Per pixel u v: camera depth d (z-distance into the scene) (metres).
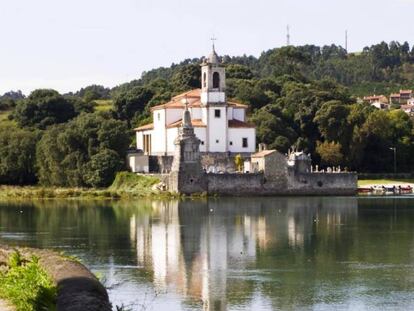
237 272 80.31
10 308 43.22
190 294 68.81
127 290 70.12
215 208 161.00
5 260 55.97
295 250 96.38
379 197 199.00
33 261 50.53
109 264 84.62
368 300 67.25
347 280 76.19
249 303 65.88
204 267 83.12
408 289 71.94
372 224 127.31
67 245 100.50
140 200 186.62
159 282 74.19
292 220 134.12
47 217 141.25
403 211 152.88
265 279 76.44
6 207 166.38
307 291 70.81
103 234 112.94
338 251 95.62
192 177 198.00
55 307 40.31
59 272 46.50
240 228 121.12
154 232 115.62
